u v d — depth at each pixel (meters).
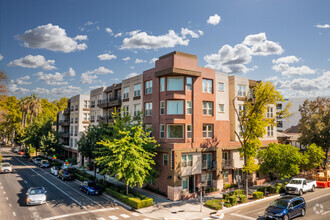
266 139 37.44
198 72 28.62
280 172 27.58
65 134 57.22
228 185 30.56
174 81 28.62
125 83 37.09
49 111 91.94
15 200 24.62
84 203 24.08
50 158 56.41
